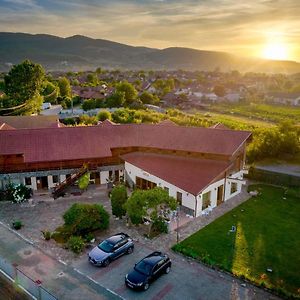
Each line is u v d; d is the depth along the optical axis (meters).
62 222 36.91
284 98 168.38
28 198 42.84
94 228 33.94
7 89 93.44
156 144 48.34
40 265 28.91
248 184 50.22
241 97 179.38
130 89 126.12
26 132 47.50
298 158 60.38
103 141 48.66
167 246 32.38
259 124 102.38
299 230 36.38
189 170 42.72
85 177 44.16
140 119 92.81
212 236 34.41
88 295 25.09
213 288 26.30
